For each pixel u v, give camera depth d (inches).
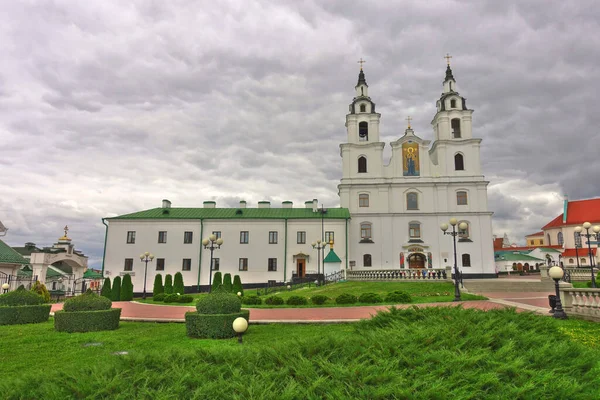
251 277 1985.7
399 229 2094.0
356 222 2110.0
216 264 1999.3
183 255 2007.9
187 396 231.1
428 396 224.8
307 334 537.3
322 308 919.0
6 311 695.7
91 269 2501.2
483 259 2021.4
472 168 2133.4
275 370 265.7
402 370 260.7
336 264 1887.3
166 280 1622.8
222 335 531.5
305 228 2028.8
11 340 533.6
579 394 231.6
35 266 1397.6
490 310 430.6
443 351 280.4
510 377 253.9
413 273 1648.6
